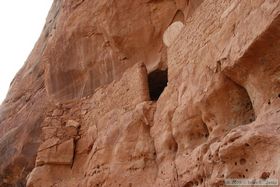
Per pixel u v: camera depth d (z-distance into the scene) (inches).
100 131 348.2
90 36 450.6
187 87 258.5
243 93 222.8
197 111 245.9
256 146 178.2
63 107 390.6
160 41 396.5
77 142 371.9
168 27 375.9
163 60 387.9
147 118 300.4
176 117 263.3
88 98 383.2
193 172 229.0
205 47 246.8
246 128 188.7
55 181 354.0
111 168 309.6
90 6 453.1
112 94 351.3
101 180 315.3
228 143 190.9
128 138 308.5
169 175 257.1
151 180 277.1
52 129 378.9
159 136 283.1
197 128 250.4
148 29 401.1
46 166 361.4
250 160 183.3
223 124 226.4
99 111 362.0
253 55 200.5
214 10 246.4
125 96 334.3
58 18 560.1
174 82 279.4
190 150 246.7
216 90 229.0
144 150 292.0
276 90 192.1
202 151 223.0
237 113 223.8
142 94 316.2
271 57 193.3
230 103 226.7
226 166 192.5
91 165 332.8
